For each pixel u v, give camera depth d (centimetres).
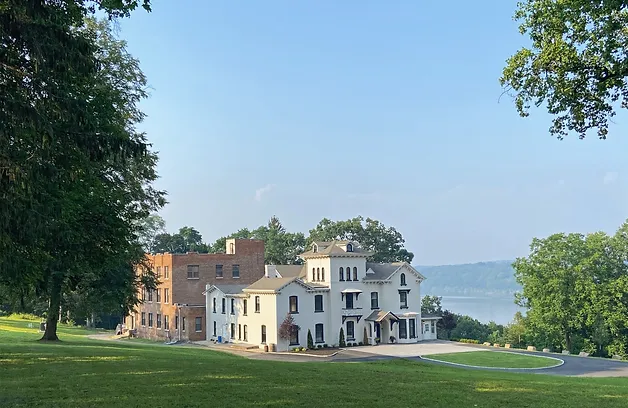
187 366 1922
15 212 1477
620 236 6475
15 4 1394
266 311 5831
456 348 5669
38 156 1611
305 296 5928
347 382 1666
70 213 2202
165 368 1838
